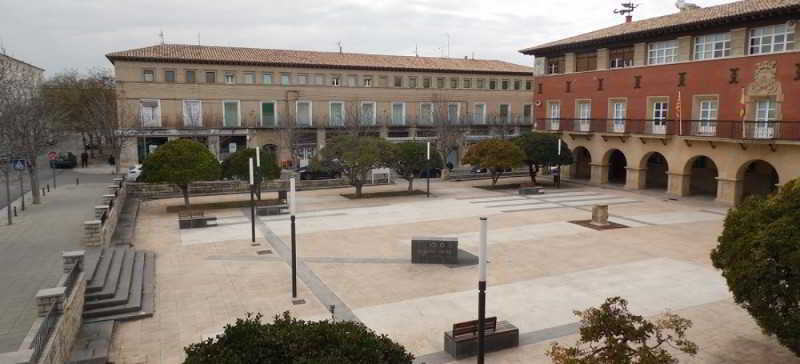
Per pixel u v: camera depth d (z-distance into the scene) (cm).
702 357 1174
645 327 835
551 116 4747
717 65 3312
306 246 2161
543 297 1559
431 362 1148
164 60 4969
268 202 3228
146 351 1202
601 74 4162
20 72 5544
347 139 3506
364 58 6075
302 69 5562
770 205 1129
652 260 1956
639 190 3872
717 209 3083
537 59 4828
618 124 4031
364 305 1494
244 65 5297
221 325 1348
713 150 3344
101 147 6194
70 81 6700
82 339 1229
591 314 865
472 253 2055
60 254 1789
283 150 5494
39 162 5606
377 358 698
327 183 4012
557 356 855
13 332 1148
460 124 5962
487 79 6600
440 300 1533
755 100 3152
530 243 2208
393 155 3553
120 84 4872
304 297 1555
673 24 3516
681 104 3550
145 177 2848
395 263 1909
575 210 3009
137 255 1942
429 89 6262
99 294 1427
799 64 2880
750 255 1067
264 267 1861
